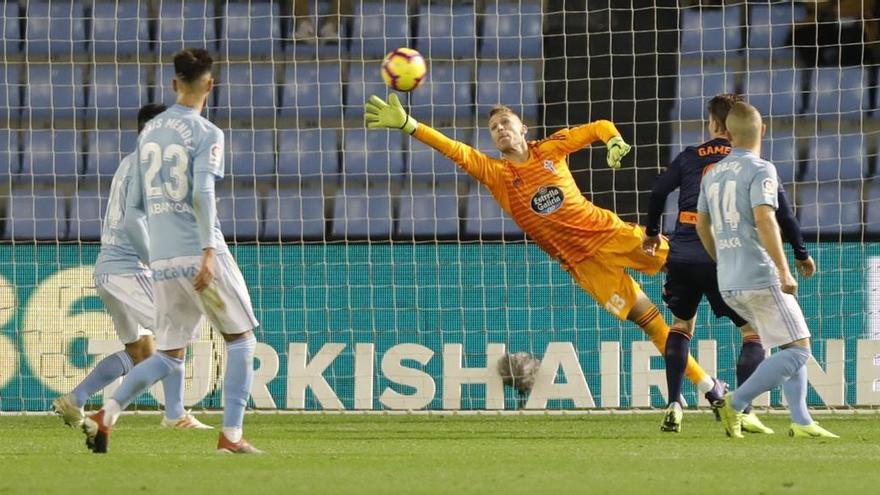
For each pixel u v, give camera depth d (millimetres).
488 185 29406
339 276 38562
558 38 43938
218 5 44250
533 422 32594
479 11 44125
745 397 24422
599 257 29484
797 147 43219
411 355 37750
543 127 42219
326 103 43594
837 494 14500
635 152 43156
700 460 19562
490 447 23547
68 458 19203
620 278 29562
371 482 15680
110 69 43812
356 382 37094
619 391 36844
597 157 43125
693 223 26391
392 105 28500
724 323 37344
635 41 43469
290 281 38625
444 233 42531
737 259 22922
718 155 26406
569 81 43562
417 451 22281
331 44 43969
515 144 29062
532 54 44000
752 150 23000
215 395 36938
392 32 44188
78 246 37844
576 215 29297
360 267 38562
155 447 23250
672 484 15586
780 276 22250
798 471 17484
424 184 42906
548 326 38031
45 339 37438
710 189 23234
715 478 16391
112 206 27469
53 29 43844
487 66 43969
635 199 42938
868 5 43438
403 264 38500
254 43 43812
